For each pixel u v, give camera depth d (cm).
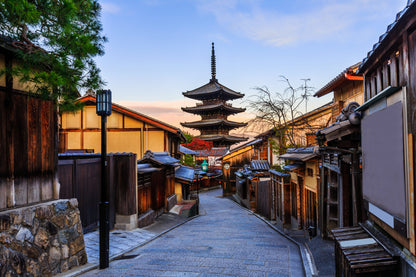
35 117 648
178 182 2209
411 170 347
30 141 633
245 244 979
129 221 1180
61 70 567
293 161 1333
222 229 1359
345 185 759
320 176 953
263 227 1492
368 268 400
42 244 612
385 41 417
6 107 579
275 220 1652
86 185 1002
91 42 599
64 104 635
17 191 596
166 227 1395
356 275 409
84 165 991
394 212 394
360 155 664
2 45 534
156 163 1619
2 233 530
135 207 1228
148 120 2100
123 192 1188
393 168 396
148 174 1459
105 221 706
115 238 1033
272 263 717
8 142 581
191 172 2594
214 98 5934
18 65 605
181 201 2194
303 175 1206
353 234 520
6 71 536
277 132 2116
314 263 685
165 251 873
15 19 490
